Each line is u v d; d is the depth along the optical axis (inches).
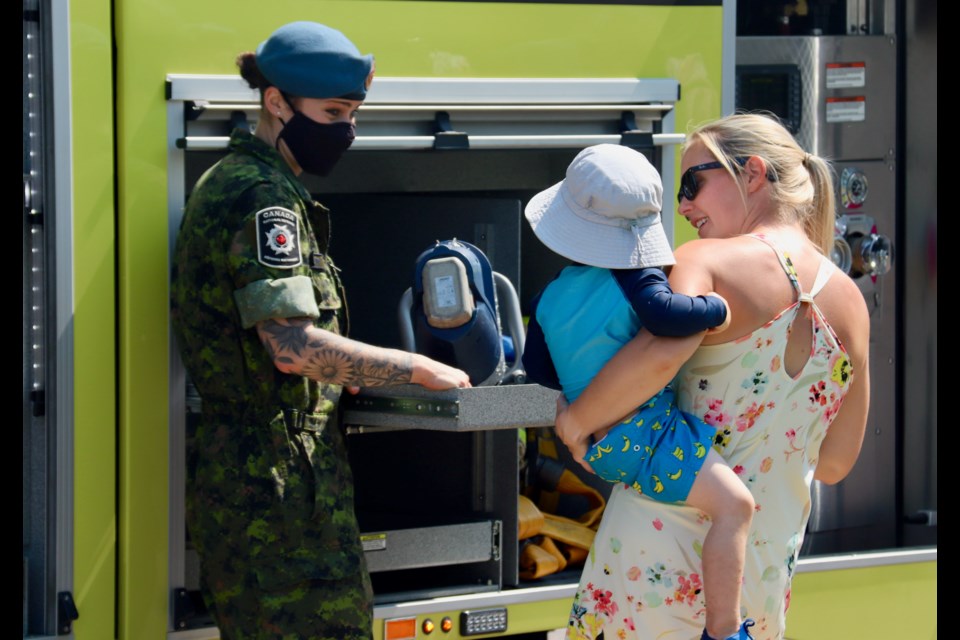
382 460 375.2
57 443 287.6
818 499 431.5
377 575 350.3
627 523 239.5
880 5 440.5
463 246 303.7
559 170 392.2
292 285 262.8
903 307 443.2
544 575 349.4
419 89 318.3
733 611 222.7
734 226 245.3
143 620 297.4
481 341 298.0
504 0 327.9
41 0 283.4
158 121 293.9
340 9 312.0
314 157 283.7
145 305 294.0
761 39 421.4
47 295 287.6
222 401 276.4
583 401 233.8
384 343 373.7
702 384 234.2
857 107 431.5
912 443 442.9
